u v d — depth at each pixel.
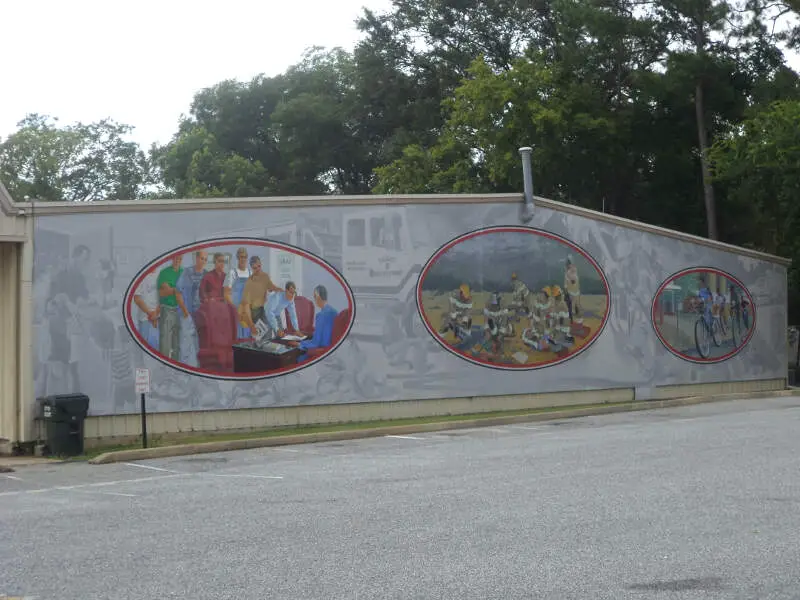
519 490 13.63
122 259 23.80
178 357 24.39
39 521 12.41
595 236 30.75
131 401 23.78
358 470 16.78
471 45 66.12
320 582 8.73
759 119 42.16
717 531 10.54
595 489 13.50
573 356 30.16
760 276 35.12
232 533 11.13
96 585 8.86
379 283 26.98
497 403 28.73
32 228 22.86
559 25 51.38
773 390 34.81
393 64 68.69
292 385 25.77
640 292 31.78
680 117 51.00
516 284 29.14
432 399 27.69
